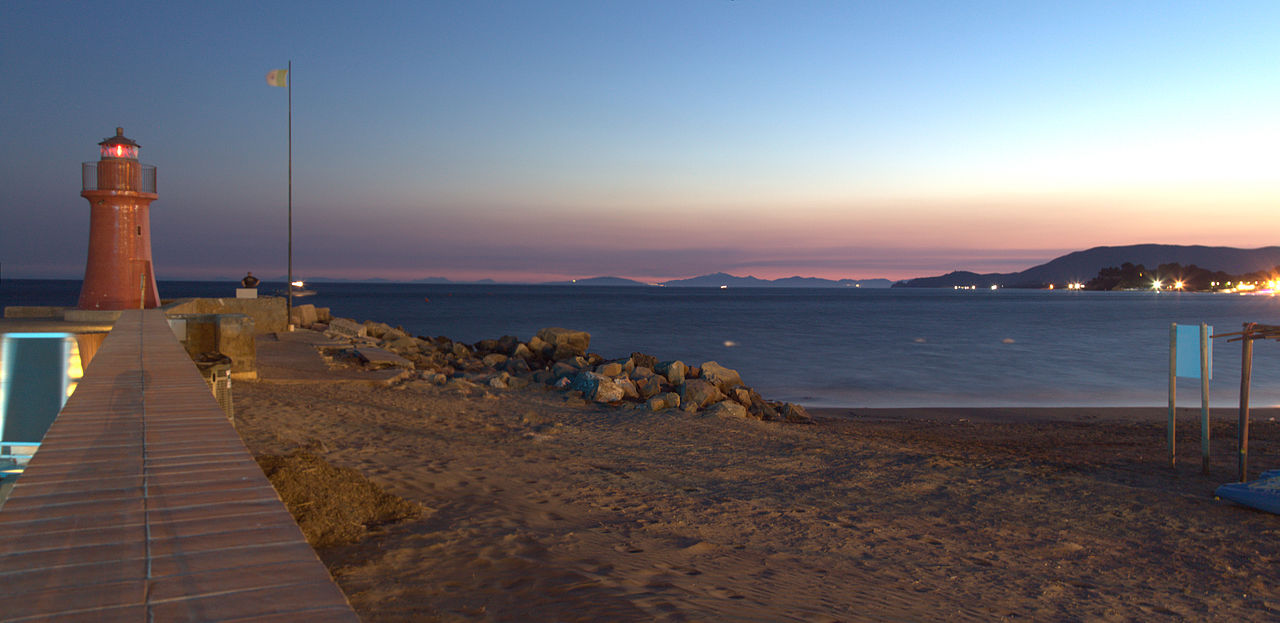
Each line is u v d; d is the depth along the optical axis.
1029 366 33.78
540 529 5.93
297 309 28.73
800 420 18.41
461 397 16.17
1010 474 10.81
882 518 8.20
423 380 18.14
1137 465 12.05
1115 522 8.55
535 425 13.30
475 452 10.19
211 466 3.39
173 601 1.98
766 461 11.16
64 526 2.56
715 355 38.94
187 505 2.81
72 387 13.77
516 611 3.78
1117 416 20.28
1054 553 7.29
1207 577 6.78
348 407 13.01
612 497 7.99
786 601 4.66
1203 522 8.62
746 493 8.98
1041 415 20.52
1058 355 38.81
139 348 8.69
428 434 11.34
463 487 7.67
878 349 42.16
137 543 2.41
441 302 132.25
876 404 23.11
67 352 13.77
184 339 14.61
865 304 141.00
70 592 2.03
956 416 20.38
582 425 13.72
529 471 9.10
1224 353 35.59
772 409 19.05
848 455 11.84
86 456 3.55
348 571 4.38
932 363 34.91
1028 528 8.17
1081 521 8.56
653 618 3.74
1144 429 17.25
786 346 44.19
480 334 57.25
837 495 9.22
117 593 2.03
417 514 5.96
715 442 12.63
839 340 48.81
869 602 5.02
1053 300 184.25
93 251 19.80
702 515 7.52
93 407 4.85
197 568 2.21
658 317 81.75
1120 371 31.88
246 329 15.09
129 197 19.83
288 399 13.19
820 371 31.72
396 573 4.39
